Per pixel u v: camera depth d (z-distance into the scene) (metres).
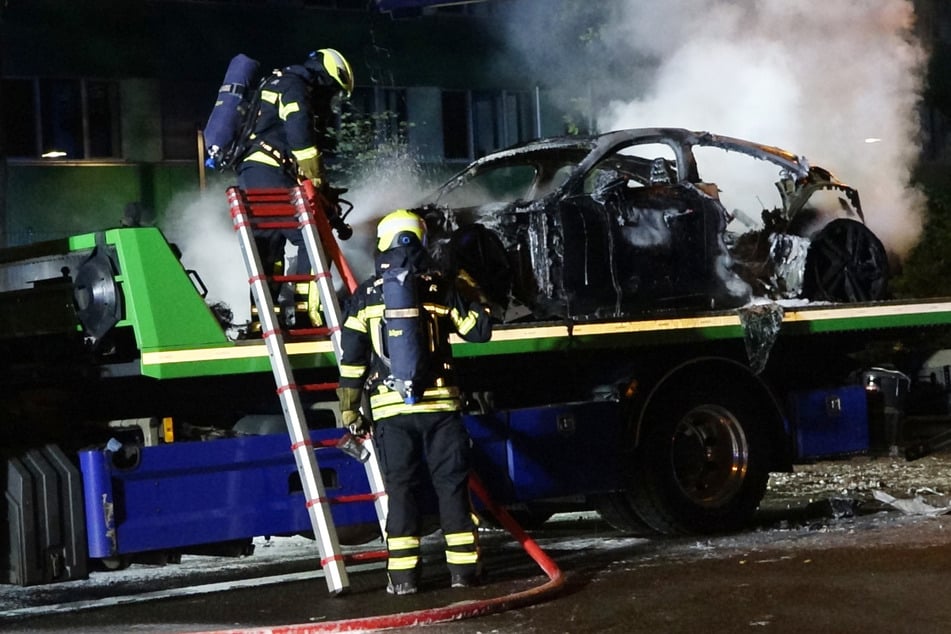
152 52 26.78
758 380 9.70
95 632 6.82
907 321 10.19
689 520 9.28
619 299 9.29
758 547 8.45
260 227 7.55
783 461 9.84
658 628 6.19
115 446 7.14
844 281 10.22
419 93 29.39
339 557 7.05
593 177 10.36
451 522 7.44
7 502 7.01
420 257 7.27
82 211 26.25
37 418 7.60
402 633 6.29
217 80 27.39
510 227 9.19
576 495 8.96
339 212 8.13
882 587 6.80
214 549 7.59
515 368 9.26
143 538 7.18
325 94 8.20
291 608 7.16
